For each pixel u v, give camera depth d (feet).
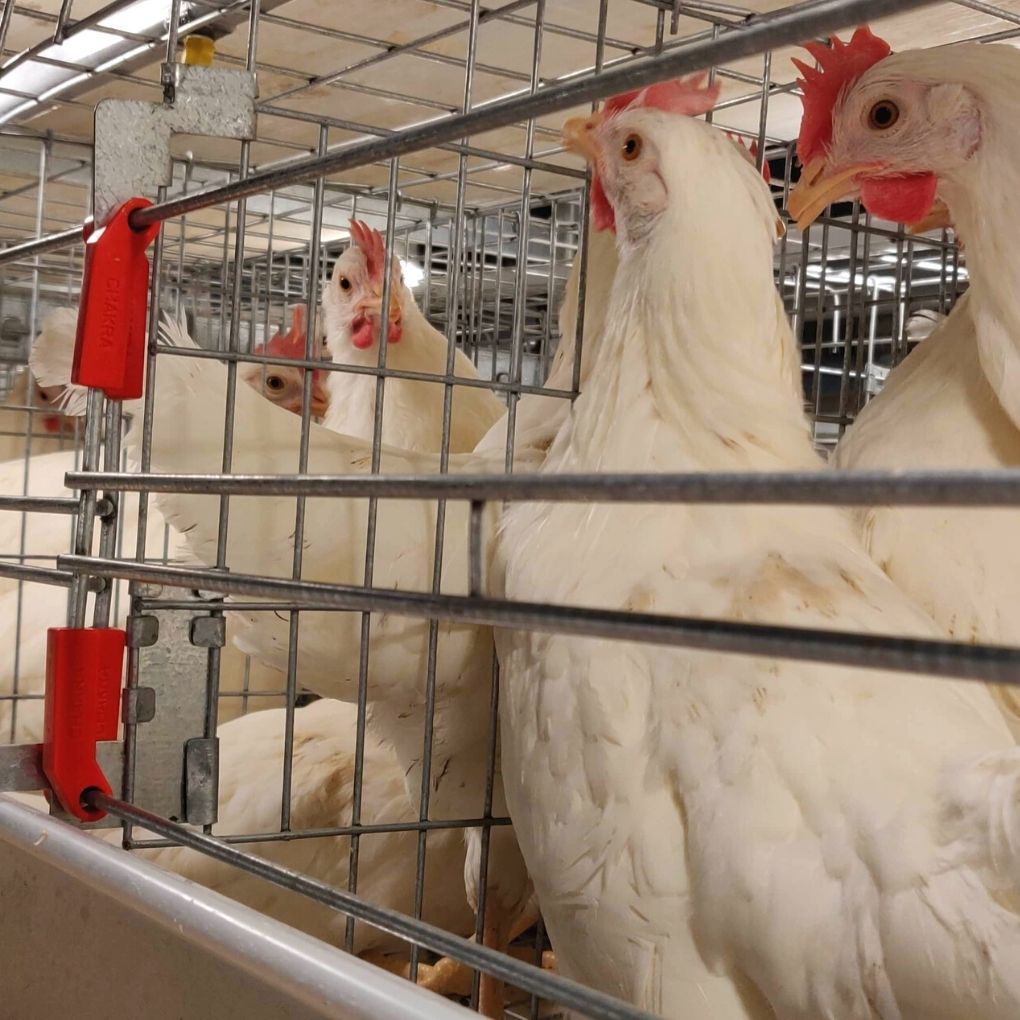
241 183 2.90
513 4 5.30
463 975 5.41
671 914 3.07
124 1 5.45
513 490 1.82
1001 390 3.87
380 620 4.08
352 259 7.95
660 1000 3.08
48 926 2.62
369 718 4.70
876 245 8.64
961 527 3.74
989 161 3.98
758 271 3.88
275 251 10.75
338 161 2.61
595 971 3.28
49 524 8.14
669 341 3.84
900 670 1.41
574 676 3.28
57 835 2.67
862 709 2.98
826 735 2.93
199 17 5.87
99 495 3.53
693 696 3.09
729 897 2.90
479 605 1.91
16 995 2.71
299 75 6.99
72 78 6.92
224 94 3.63
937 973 2.59
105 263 3.37
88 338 3.36
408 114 7.81
